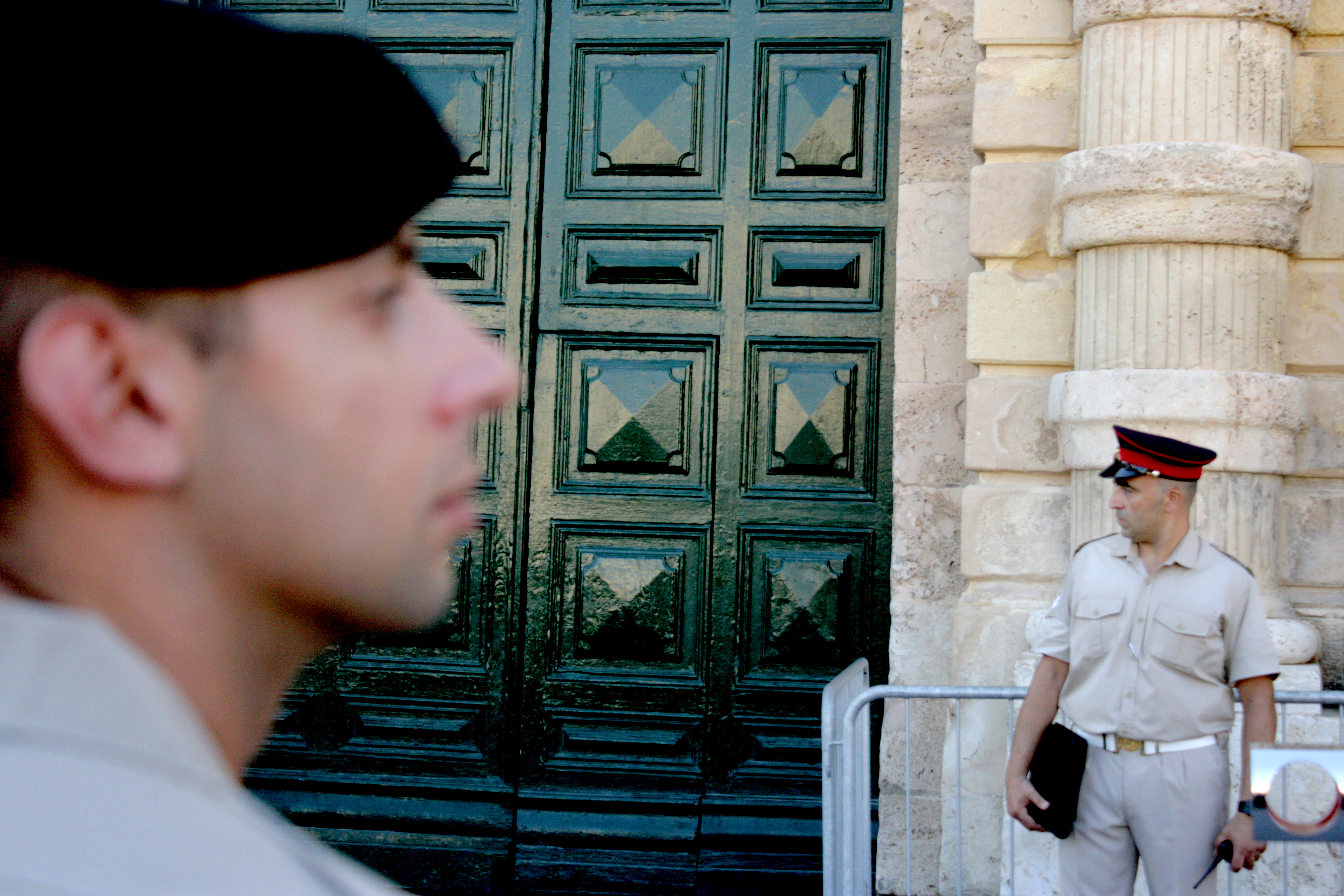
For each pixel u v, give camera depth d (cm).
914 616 479
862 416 520
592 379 533
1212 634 322
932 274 485
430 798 529
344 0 547
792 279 525
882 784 475
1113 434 418
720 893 491
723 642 522
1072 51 452
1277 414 411
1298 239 430
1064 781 326
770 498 523
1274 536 420
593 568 530
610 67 538
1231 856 307
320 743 536
